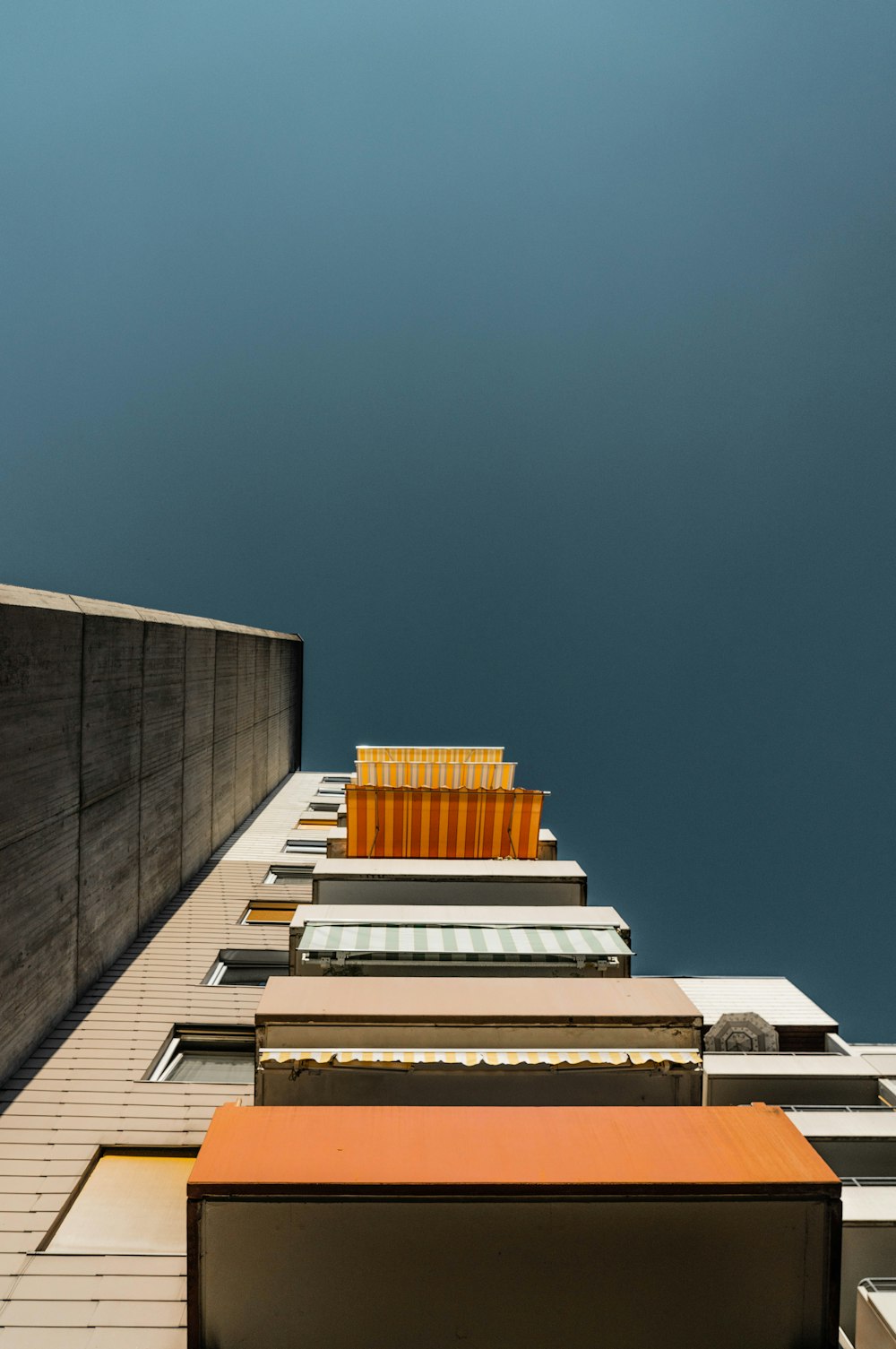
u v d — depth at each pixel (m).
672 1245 5.09
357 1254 5.00
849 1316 6.12
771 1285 5.09
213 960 12.19
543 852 15.21
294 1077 7.12
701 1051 7.34
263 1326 4.94
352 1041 7.24
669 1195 5.09
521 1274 5.03
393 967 9.11
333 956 9.02
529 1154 5.37
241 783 21.67
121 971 11.43
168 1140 7.94
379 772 18.91
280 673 29.91
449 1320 4.98
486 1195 5.04
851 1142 7.48
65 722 9.84
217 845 18.58
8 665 8.30
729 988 12.72
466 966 9.13
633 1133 5.63
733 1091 8.65
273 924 13.82
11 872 8.48
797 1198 5.14
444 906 10.56
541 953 9.09
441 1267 5.01
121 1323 5.88
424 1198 5.04
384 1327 4.95
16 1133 7.88
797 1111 7.91
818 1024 11.50
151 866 13.51
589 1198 5.09
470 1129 5.64
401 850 15.01
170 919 13.70
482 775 19.00
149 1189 7.49
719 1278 5.08
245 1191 4.97
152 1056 9.39
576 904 11.66
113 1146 7.87
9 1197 7.11
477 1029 7.31
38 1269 6.34
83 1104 8.39
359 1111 5.82
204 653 17.23
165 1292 6.19
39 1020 9.32
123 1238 7.01
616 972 9.13
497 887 11.73
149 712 13.30
